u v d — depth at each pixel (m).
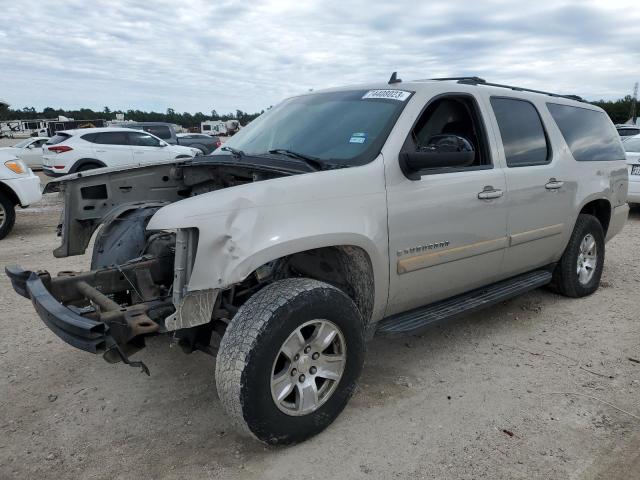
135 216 3.80
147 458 2.79
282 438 2.76
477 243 3.81
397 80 3.92
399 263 3.29
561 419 3.15
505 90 4.36
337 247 3.10
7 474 2.67
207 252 2.55
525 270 4.57
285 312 2.63
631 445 2.89
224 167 3.74
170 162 4.22
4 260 6.77
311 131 3.67
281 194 2.77
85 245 4.00
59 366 3.82
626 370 3.79
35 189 8.56
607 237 5.64
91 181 3.94
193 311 2.61
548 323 4.66
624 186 5.65
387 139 3.31
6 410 3.25
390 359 3.94
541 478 2.63
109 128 15.78
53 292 3.03
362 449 2.86
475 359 3.95
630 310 5.00
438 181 3.49
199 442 2.93
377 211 3.13
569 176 4.70
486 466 2.72
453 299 3.99
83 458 2.79
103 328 2.36
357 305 3.28
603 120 5.57
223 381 2.58
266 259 2.63
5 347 4.12
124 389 3.51
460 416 3.18
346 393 3.02
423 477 2.64
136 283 3.29
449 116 3.86
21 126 52.53
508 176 4.01
